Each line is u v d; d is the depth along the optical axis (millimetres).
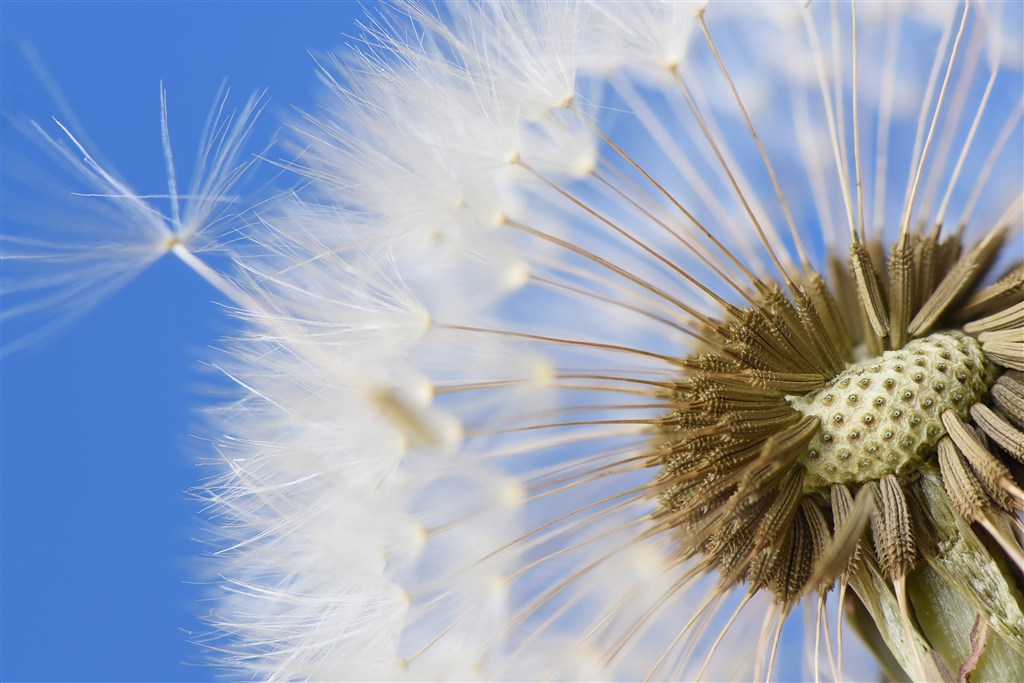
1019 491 100
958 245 108
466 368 106
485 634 108
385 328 105
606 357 111
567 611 110
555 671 108
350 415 104
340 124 107
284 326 104
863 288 105
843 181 107
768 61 116
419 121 106
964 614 102
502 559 108
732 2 113
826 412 104
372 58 107
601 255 112
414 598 108
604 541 110
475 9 107
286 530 106
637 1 107
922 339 105
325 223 106
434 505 108
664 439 105
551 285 108
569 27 107
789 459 102
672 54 107
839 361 106
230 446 107
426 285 108
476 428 107
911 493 103
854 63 107
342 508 106
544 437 110
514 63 106
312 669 106
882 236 108
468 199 106
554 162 107
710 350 107
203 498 108
